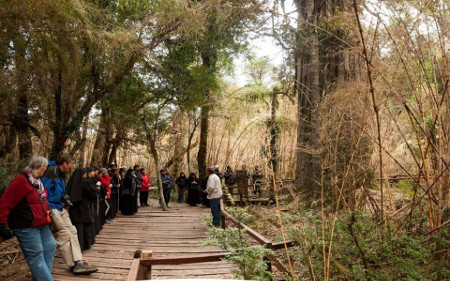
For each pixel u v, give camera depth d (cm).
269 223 501
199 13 791
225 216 787
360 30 338
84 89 930
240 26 879
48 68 747
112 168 1016
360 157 404
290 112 1395
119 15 984
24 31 671
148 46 952
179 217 1079
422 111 376
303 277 367
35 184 393
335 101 414
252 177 1175
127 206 1110
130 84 1181
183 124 1936
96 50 849
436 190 383
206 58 1410
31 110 903
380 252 323
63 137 871
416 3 374
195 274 532
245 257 322
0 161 827
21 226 377
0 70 700
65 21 693
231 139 1948
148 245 709
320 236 350
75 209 609
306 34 832
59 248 500
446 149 355
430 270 309
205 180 1362
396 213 407
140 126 1197
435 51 393
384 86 379
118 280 489
